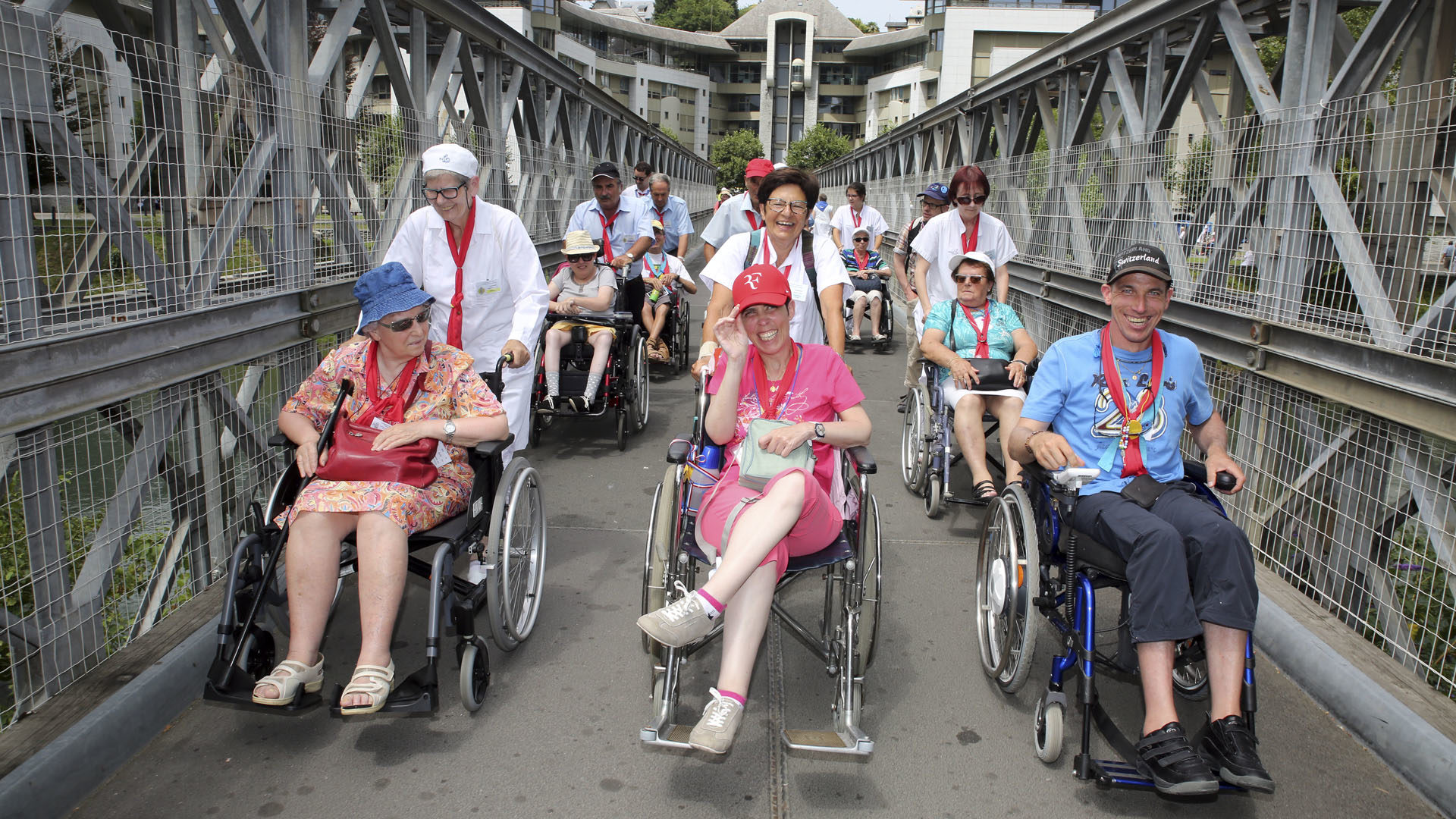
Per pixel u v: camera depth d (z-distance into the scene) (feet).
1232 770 8.32
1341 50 15.11
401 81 19.20
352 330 16.40
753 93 292.20
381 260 17.80
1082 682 9.11
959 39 182.91
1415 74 14.87
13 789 7.95
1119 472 10.57
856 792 9.24
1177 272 17.52
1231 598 8.86
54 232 9.91
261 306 13.28
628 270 26.09
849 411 10.50
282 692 8.96
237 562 9.57
